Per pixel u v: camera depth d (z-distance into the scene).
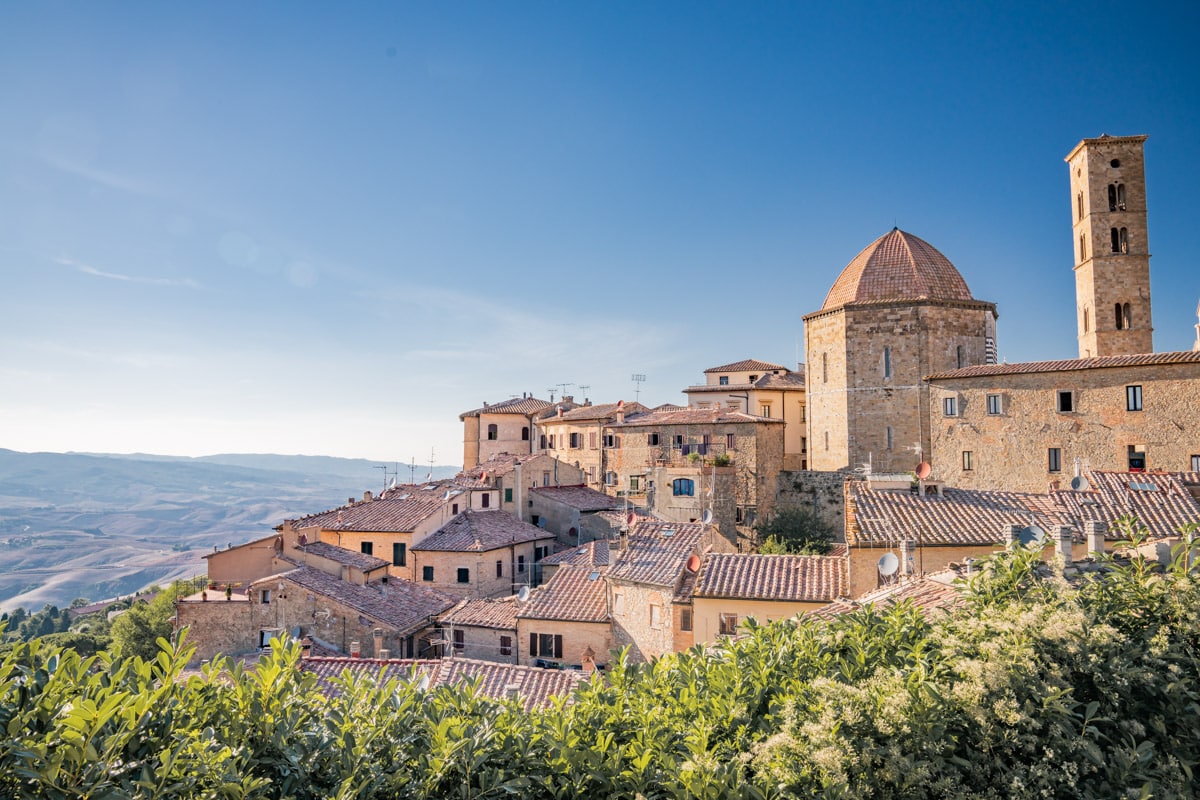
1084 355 72.56
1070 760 10.04
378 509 65.25
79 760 7.32
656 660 13.36
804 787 9.30
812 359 72.94
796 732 9.96
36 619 161.25
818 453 71.88
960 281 70.00
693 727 10.70
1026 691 10.32
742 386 89.81
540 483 77.00
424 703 10.98
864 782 9.37
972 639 11.68
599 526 69.31
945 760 9.92
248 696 9.38
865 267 71.19
